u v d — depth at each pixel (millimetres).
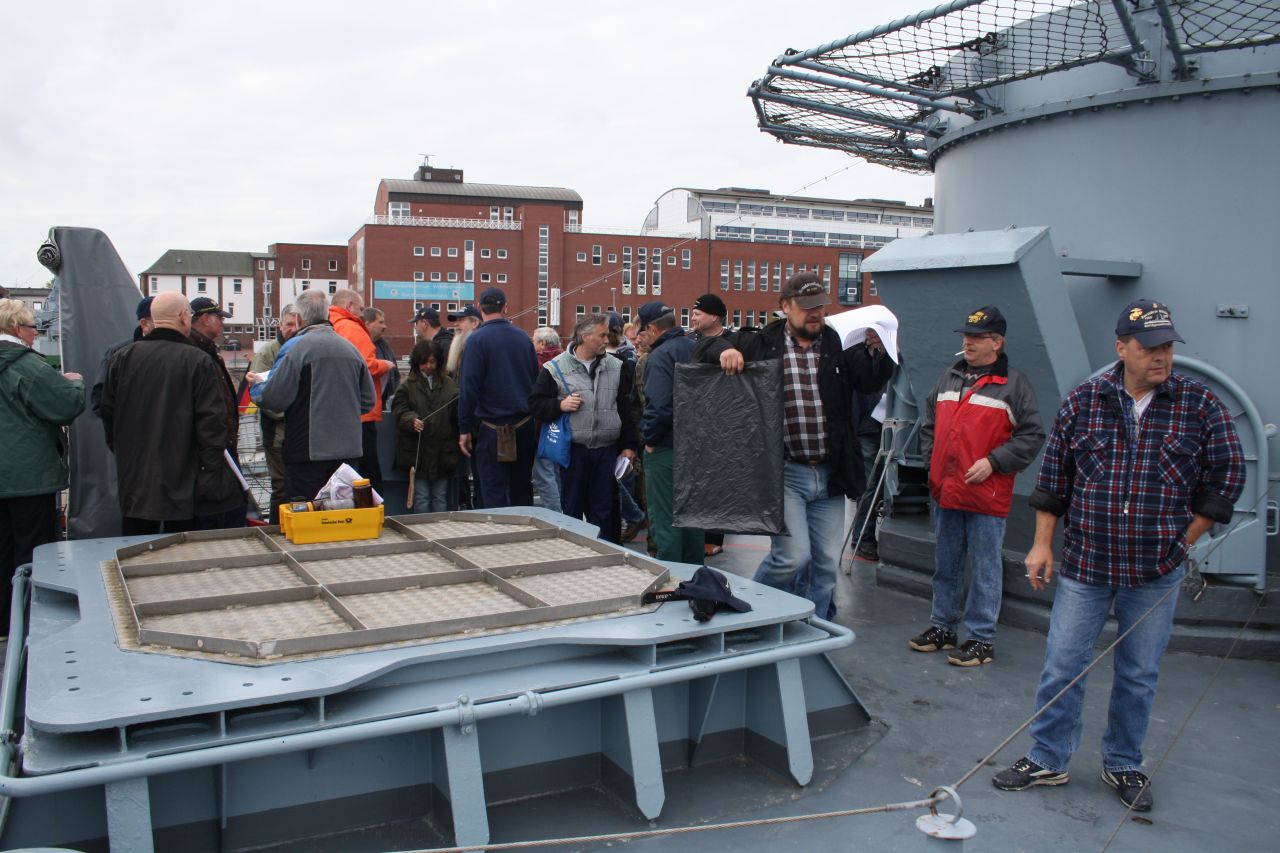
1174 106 4664
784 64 5160
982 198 5594
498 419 6195
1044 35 5008
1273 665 4469
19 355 4723
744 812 3033
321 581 3529
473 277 69062
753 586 3635
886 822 2994
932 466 4602
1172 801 3186
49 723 2186
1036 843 2902
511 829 2844
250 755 2314
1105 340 4969
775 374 3836
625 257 69438
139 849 2248
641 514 7633
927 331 5059
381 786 2738
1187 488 3041
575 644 2961
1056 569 4922
